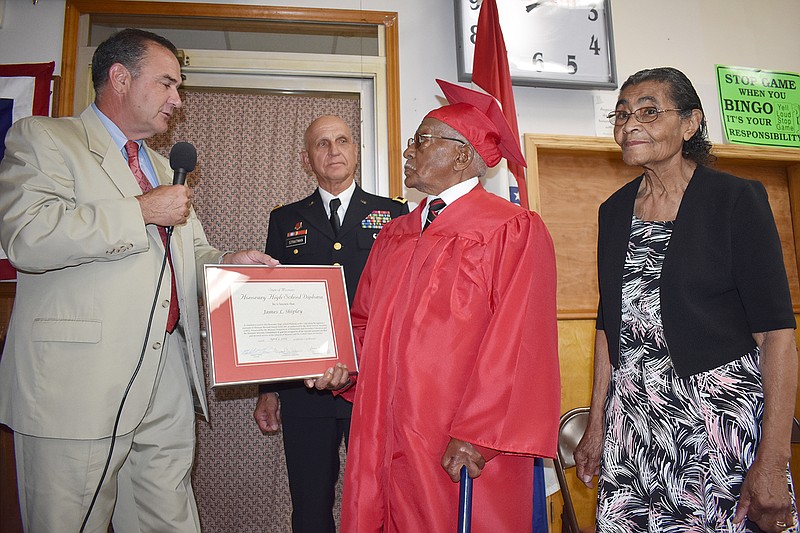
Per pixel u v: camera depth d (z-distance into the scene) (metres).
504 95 2.47
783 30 3.22
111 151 1.49
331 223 2.18
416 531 1.31
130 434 1.44
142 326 1.43
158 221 1.40
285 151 2.90
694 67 3.10
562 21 2.92
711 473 1.22
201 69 2.79
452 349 1.37
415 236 1.57
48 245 1.29
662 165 1.42
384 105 2.85
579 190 3.03
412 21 2.88
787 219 3.23
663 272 1.33
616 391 1.40
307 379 1.56
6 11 2.64
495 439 1.26
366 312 1.70
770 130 3.10
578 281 2.95
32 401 1.32
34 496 1.33
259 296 1.57
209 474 2.71
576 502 2.67
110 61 1.51
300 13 2.78
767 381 1.21
